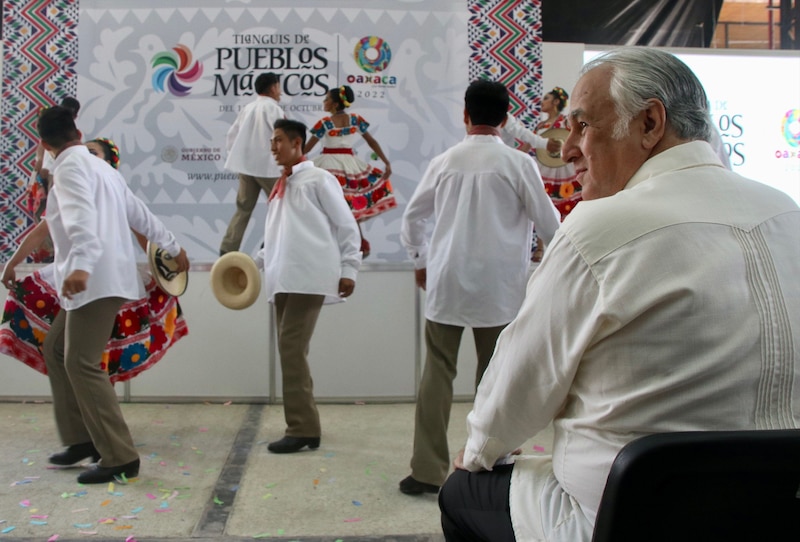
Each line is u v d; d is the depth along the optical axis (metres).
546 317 1.15
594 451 1.13
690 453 0.88
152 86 4.19
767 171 4.27
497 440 1.29
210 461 3.33
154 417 4.06
